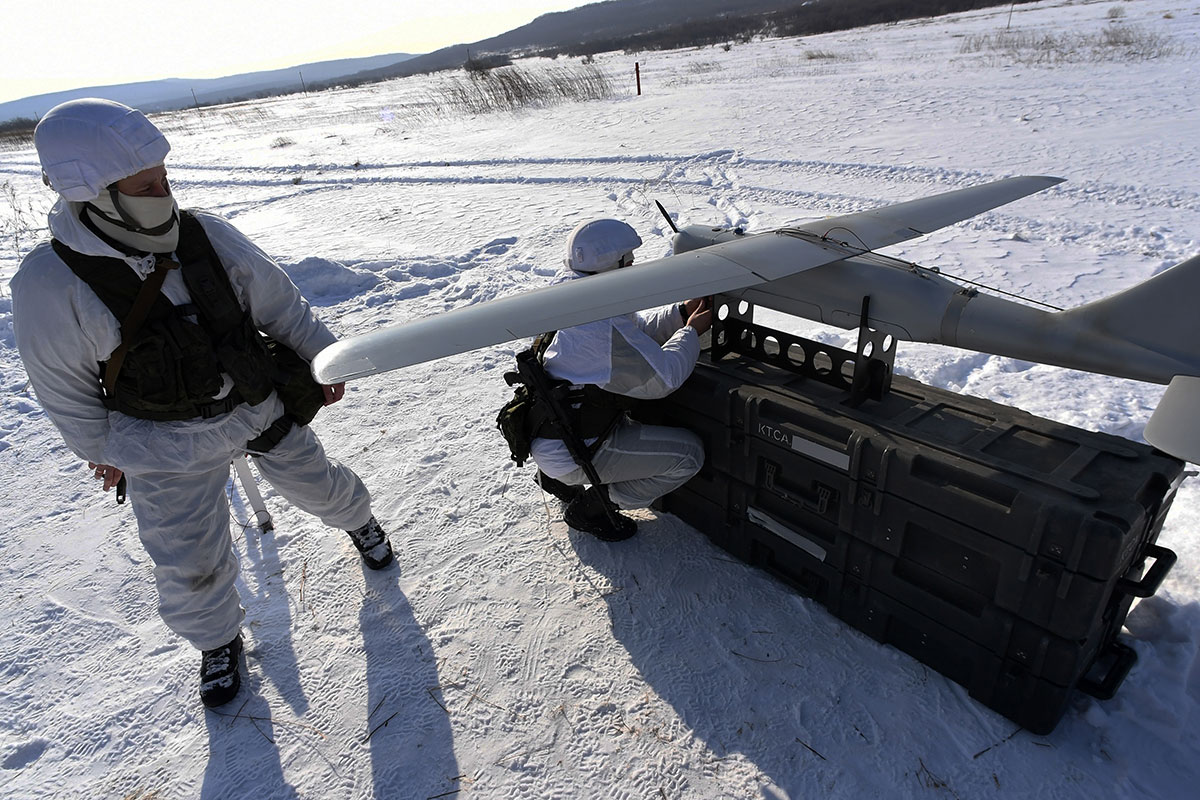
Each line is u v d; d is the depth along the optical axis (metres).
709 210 7.45
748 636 2.30
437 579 2.63
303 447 2.31
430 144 14.73
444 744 2.01
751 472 2.38
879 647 2.23
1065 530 1.61
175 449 1.93
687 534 2.80
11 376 4.83
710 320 2.62
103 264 1.70
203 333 1.86
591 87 19.81
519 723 2.06
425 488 3.20
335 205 9.80
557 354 2.35
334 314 5.52
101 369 1.85
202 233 1.86
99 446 1.91
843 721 1.99
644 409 2.65
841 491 2.10
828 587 2.32
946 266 5.23
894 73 16.81
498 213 8.40
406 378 4.32
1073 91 11.74
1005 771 1.82
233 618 2.18
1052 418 3.29
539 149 12.34
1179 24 19.62
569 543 2.79
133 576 2.79
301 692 2.21
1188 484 2.76
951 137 9.44
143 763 2.03
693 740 1.97
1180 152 7.58
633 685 2.15
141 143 1.59
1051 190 6.86
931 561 1.98
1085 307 2.03
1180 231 5.53
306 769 1.97
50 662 2.40
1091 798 1.74
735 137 11.11
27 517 3.24
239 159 15.51
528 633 2.37
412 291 5.89
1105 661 2.05
